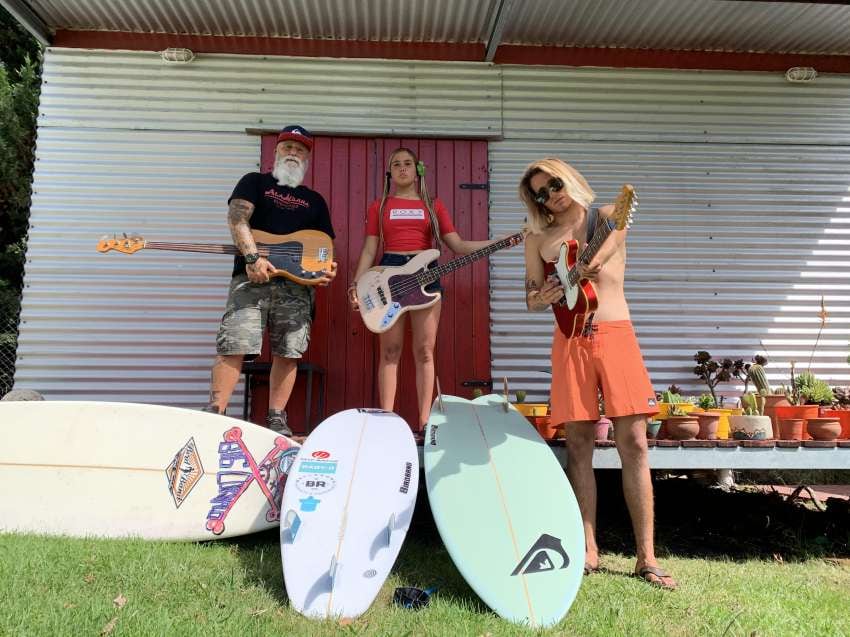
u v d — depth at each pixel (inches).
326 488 98.6
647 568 99.2
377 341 180.7
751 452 125.0
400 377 177.5
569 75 196.2
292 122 188.5
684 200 193.2
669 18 182.1
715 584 101.3
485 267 186.7
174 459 115.6
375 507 95.5
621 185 192.9
